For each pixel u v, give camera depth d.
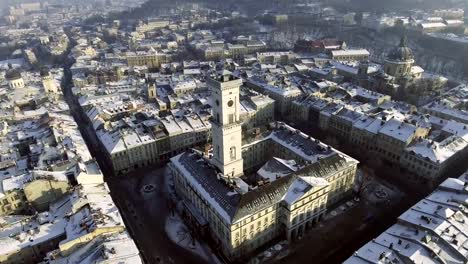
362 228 140.00
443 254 104.50
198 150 170.75
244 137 175.38
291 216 128.75
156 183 176.00
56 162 165.25
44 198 144.38
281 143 173.75
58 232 125.12
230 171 148.00
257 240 129.88
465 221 117.12
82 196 133.12
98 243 113.69
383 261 102.38
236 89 133.50
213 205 126.12
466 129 189.38
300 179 135.00
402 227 118.25
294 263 124.81
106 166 193.00
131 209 156.50
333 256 127.19
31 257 122.00
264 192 127.69
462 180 143.12
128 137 189.75
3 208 145.38
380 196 159.50
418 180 172.75
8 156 182.25
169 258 129.00
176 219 149.12
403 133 180.25
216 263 125.69
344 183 154.50
